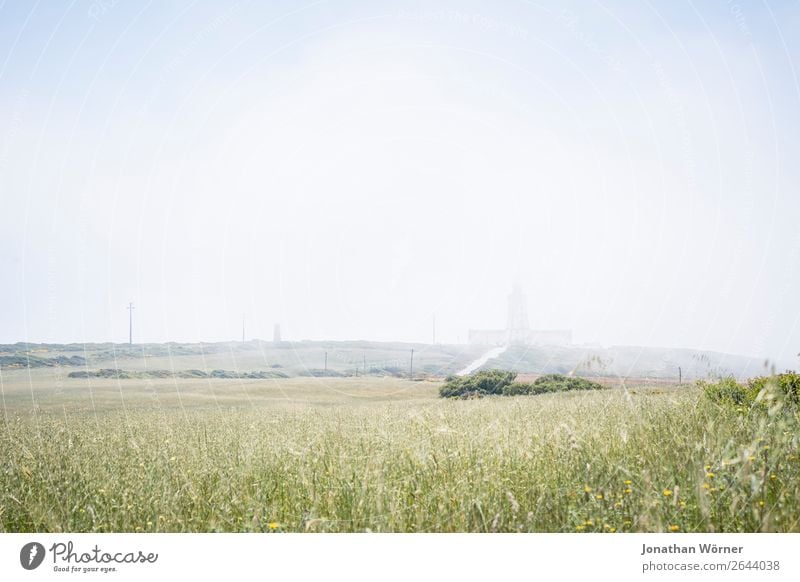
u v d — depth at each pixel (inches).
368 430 271.1
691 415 277.1
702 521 155.0
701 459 183.8
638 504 163.8
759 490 159.2
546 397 478.9
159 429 362.6
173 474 222.1
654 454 205.3
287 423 360.2
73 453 268.7
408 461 210.7
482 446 226.1
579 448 206.7
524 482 191.6
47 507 200.1
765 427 215.2
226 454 256.1
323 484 197.5
